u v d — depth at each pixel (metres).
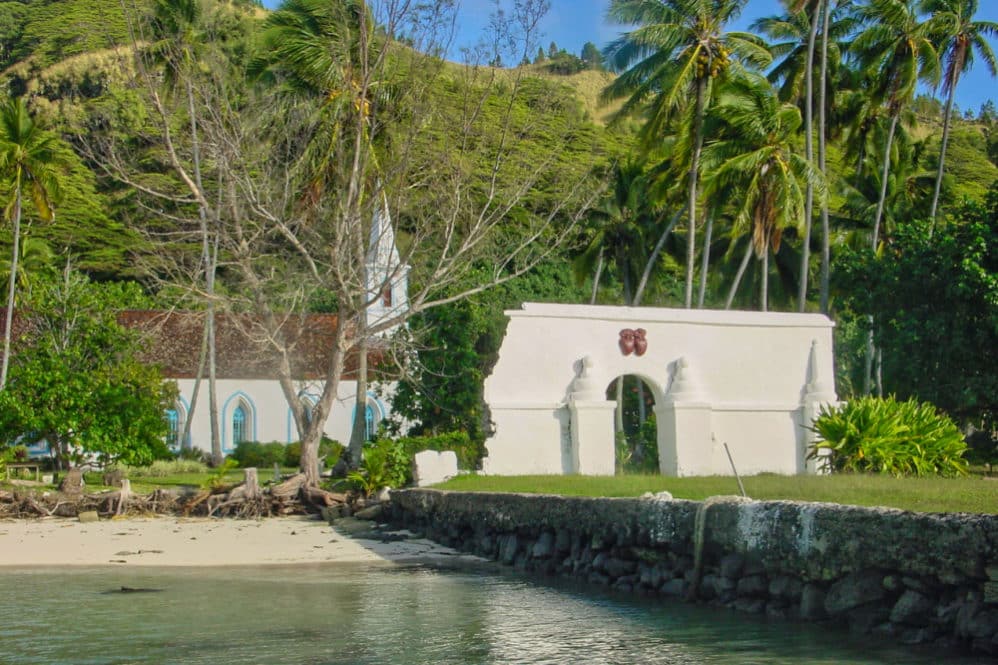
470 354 38.88
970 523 8.73
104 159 35.66
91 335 40.34
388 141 35.16
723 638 10.18
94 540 22.27
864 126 46.88
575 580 15.09
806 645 9.60
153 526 25.44
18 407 33.22
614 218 50.88
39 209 47.03
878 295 35.44
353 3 34.41
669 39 36.06
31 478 35.03
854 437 22.86
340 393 60.72
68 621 12.09
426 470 25.77
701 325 27.62
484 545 18.64
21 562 18.83
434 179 34.06
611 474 25.17
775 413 27.72
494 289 41.78
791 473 25.78
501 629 11.26
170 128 34.12
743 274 52.06
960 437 23.39
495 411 25.72
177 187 46.62
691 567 12.65
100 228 74.62
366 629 11.41
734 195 39.97
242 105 37.72
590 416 25.86
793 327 28.30
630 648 9.94
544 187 52.25
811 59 39.00
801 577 10.80
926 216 49.19
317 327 60.00
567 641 10.45
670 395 27.00
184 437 52.22
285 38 35.12
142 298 62.19
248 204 32.34
